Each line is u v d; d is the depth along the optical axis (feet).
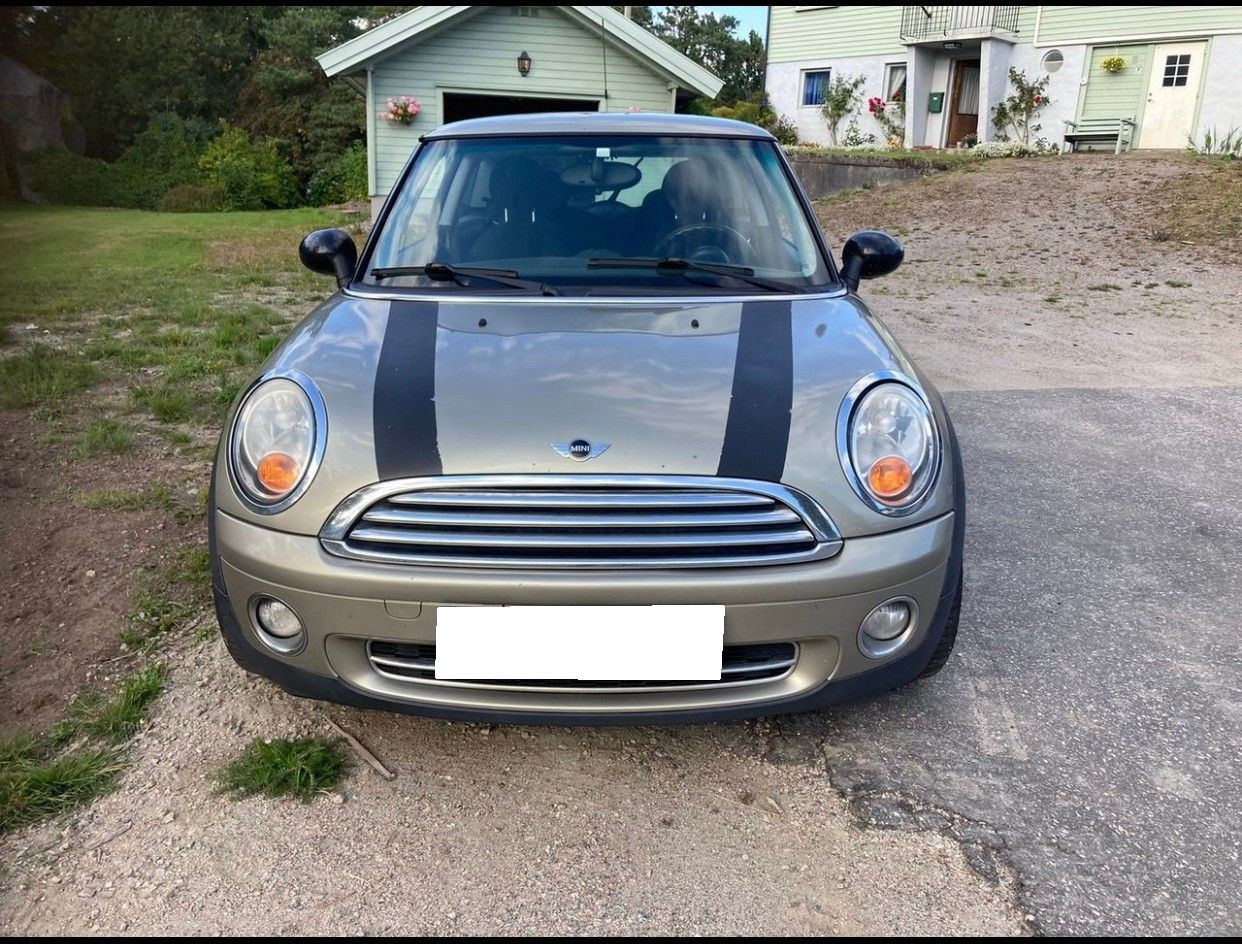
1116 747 8.20
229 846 6.89
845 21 79.71
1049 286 34.17
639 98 52.03
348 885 6.57
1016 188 52.60
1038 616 10.49
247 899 6.42
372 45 47.52
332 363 7.80
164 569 10.87
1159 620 10.46
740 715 7.04
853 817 7.34
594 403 7.17
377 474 6.74
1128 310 29.96
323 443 6.99
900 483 7.07
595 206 10.35
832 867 6.83
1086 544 12.48
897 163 63.41
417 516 6.63
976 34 69.77
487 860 6.83
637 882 6.66
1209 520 13.39
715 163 10.85
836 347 8.18
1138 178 51.42
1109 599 10.93
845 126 81.82
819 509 6.78
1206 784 7.73
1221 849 7.01
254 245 46.68
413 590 6.59
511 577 6.55
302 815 7.22
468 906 6.42
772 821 7.29
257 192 91.25
